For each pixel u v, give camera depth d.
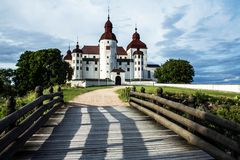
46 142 7.18
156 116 10.35
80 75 100.19
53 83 68.88
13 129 5.66
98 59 103.38
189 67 92.44
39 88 9.25
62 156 5.98
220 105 14.04
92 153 6.21
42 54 70.69
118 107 15.76
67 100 22.53
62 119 11.03
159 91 10.98
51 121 10.53
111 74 91.88
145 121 10.58
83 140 7.43
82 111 13.77
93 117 11.62
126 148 6.64
